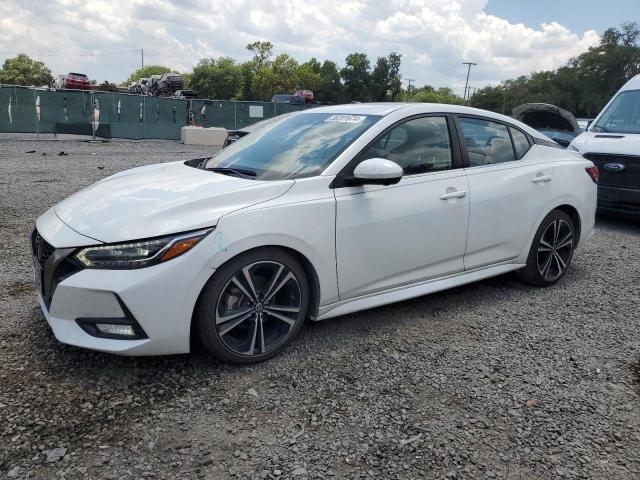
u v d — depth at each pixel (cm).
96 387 292
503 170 441
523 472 242
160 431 259
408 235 376
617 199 746
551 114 1395
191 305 292
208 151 1955
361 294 367
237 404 284
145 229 286
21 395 281
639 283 514
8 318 371
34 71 10856
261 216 310
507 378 323
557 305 447
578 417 285
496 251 442
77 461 236
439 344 365
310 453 249
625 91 846
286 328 337
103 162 1393
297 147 382
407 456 249
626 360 352
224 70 8381
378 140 370
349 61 8612
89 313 283
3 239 578
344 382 311
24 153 1566
